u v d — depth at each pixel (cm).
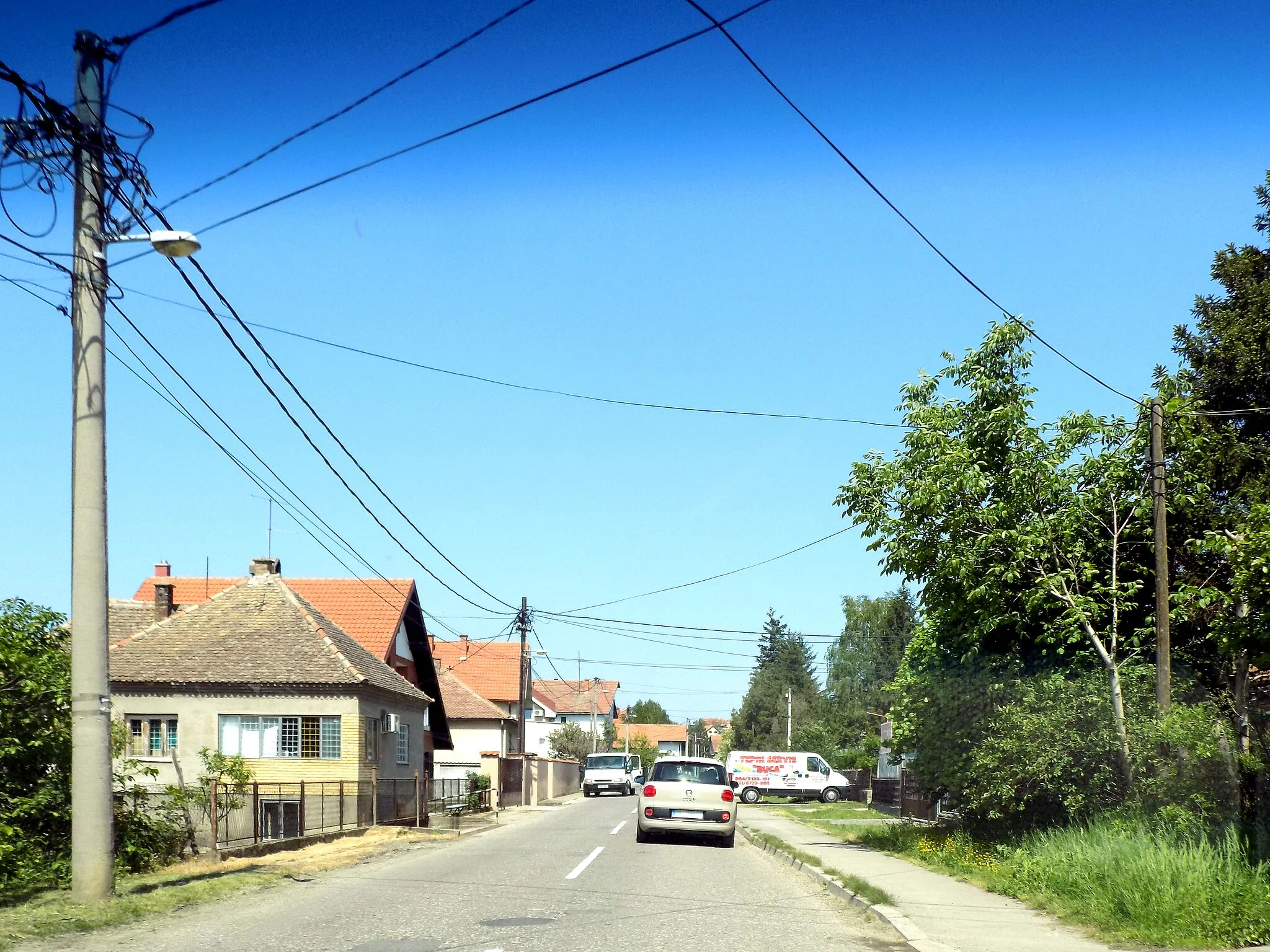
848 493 1870
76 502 1115
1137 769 1449
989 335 1778
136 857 1395
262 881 1334
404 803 2786
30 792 1279
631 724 15300
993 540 1664
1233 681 1664
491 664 6969
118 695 2930
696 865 1673
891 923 1056
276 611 3173
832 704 6669
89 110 1094
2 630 1277
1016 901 1235
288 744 2911
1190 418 1672
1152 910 984
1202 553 1642
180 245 1130
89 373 1123
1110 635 1656
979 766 1652
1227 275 1891
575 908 1137
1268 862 1055
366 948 877
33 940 905
